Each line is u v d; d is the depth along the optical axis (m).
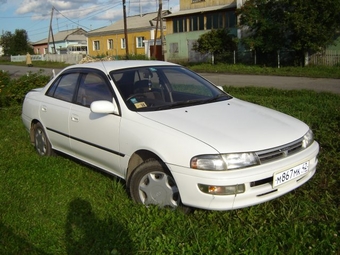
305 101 9.70
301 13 22.67
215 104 4.42
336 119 7.25
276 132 3.71
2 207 4.07
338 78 18.36
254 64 27.75
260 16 24.42
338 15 22.33
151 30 45.12
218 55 30.47
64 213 3.94
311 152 3.83
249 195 3.35
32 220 3.80
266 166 3.41
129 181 4.05
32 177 4.87
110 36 50.44
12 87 10.47
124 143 4.08
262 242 3.21
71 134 4.95
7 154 5.96
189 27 35.22
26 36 69.38
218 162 3.33
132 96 4.35
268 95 11.66
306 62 25.03
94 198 4.27
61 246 3.37
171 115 4.00
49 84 5.71
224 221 3.62
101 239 3.38
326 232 3.29
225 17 32.19
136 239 3.35
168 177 3.71
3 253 3.24
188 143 3.50
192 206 3.48
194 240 3.31
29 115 5.94
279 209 3.82
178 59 36.72
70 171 5.05
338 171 4.68
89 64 5.13
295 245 3.16
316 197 4.07
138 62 5.09
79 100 4.93
